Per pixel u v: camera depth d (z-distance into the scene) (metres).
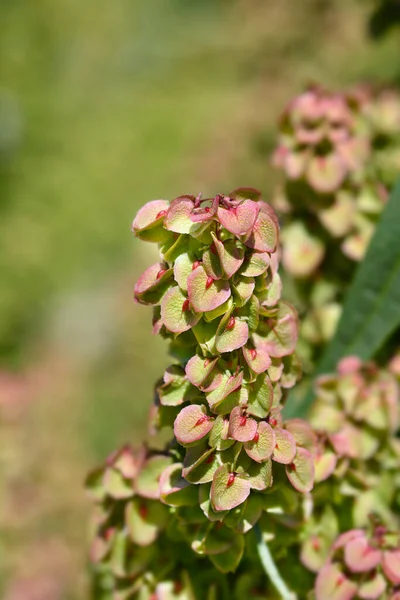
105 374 1.02
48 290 1.21
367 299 0.33
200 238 0.25
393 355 0.34
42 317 1.16
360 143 0.35
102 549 0.30
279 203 0.36
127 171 1.40
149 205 0.26
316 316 0.36
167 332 0.26
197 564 0.30
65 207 1.36
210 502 0.26
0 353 1.11
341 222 0.35
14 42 1.78
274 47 1.21
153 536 0.29
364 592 0.29
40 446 0.94
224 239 0.25
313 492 0.30
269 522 0.28
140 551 0.30
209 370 0.26
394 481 0.32
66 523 0.84
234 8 1.57
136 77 1.67
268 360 0.26
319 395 0.32
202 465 0.26
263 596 0.29
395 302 0.33
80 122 1.57
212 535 0.27
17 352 1.12
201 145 1.36
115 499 0.30
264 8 1.27
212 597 0.29
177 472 0.27
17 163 1.47
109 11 1.84
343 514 0.31
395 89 0.38
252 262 0.25
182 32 1.71
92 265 1.23
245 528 0.27
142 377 1.00
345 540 0.29
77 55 1.76
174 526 0.29
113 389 1.00
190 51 1.64
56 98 1.65
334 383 0.32
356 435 0.32
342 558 0.29
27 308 1.18
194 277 0.25
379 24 0.47
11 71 1.70
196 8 1.73
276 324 0.26
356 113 0.36
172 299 0.25
